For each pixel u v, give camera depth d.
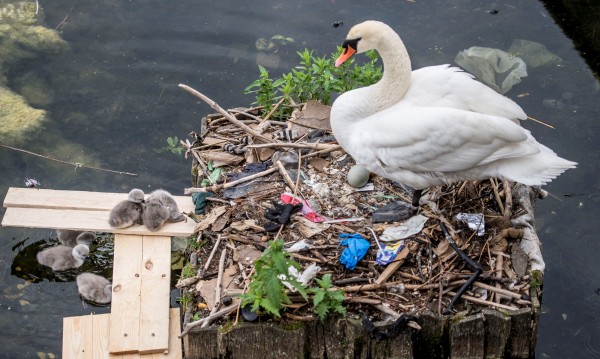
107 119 11.69
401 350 8.18
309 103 10.48
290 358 8.20
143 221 9.70
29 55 12.55
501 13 13.29
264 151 9.95
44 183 10.86
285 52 12.43
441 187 9.45
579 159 11.16
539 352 9.00
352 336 8.09
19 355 8.98
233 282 8.52
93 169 11.06
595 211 10.52
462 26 13.00
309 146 9.79
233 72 12.22
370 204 9.31
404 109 8.43
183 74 12.23
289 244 8.82
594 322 9.33
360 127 8.70
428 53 12.51
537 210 10.51
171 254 10.14
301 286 7.80
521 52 12.63
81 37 12.81
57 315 9.44
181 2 13.30
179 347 8.67
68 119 11.70
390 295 8.33
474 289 8.38
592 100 12.01
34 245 10.27
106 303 9.52
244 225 9.08
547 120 11.68
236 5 13.22
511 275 8.46
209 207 9.49
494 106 8.42
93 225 9.89
